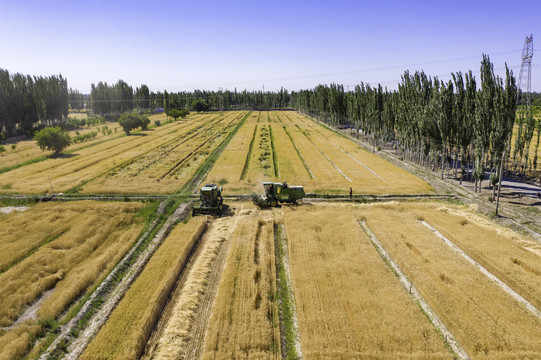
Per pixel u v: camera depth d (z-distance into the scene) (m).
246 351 17.88
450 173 57.09
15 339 19.23
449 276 24.84
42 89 122.62
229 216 39.03
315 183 52.03
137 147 84.38
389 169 61.22
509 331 19.11
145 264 27.95
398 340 18.41
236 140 92.19
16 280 25.34
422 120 57.16
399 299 22.23
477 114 44.16
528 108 51.59
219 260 28.59
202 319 21.05
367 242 31.19
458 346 18.52
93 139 98.25
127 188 48.69
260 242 31.69
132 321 20.27
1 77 99.81
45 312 21.69
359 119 98.25
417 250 29.33
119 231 34.88
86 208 41.06
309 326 19.72
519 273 25.45
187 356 18.00
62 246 31.31
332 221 36.22
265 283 24.25
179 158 70.50
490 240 31.30
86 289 24.81
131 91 173.62
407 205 41.56
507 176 54.59
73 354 18.03
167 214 39.84
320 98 137.88
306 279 24.91
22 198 45.53
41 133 73.00
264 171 60.41
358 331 19.17
